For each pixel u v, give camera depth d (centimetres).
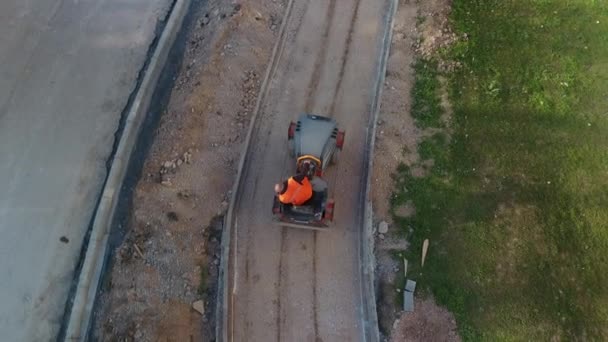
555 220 1596
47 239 1656
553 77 1855
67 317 1548
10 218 1680
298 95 1836
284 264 1543
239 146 1738
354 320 1470
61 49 2016
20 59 1988
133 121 1841
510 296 1484
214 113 1770
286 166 1695
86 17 2092
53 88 1928
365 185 1666
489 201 1628
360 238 1581
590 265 1530
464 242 1562
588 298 1481
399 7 2027
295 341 1441
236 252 1557
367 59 1923
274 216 1564
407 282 1495
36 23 2073
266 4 2028
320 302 1493
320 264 1544
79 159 1794
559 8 2017
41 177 1756
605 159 1695
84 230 1678
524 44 1931
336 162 1686
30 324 1533
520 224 1590
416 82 1855
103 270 1617
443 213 1608
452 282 1504
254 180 1670
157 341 1424
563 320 1452
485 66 1880
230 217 1591
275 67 1898
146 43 2034
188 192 1655
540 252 1548
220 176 1684
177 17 2069
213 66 1841
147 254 1580
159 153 1741
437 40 1927
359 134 1759
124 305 1512
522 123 1764
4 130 1838
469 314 1460
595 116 1777
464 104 1797
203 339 1461
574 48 1920
